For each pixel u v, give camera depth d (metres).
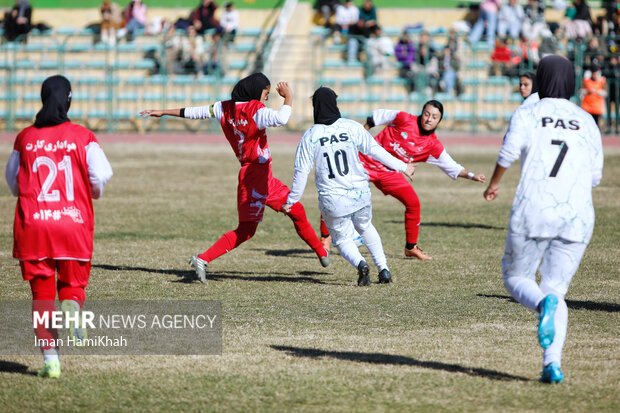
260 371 18.41
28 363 19.22
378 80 106.75
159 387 17.38
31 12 118.69
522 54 104.44
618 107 101.00
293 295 26.17
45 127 17.98
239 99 27.02
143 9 118.00
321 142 25.84
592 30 106.44
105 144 92.81
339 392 16.97
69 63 114.00
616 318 23.16
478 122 104.88
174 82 108.00
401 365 18.83
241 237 27.58
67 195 17.77
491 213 45.69
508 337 21.27
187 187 57.03
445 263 31.56
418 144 31.23
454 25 112.06
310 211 46.31
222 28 111.62
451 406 16.11
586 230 17.33
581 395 16.66
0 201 49.22
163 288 27.05
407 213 31.97
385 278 27.81
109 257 32.38
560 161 17.30
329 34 116.00
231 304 24.94
